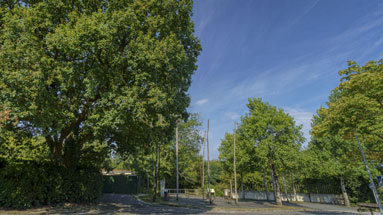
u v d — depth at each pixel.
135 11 12.73
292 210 20.53
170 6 14.16
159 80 13.28
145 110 11.41
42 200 13.20
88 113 12.34
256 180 41.66
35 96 9.32
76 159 15.83
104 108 10.80
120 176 34.16
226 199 31.23
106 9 11.95
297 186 35.69
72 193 15.29
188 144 38.38
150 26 12.97
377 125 13.39
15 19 9.80
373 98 11.88
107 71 11.55
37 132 11.29
